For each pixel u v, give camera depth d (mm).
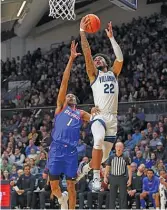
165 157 14367
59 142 7297
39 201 13375
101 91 6805
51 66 23938
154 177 12383
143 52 21938
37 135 17422
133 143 15531
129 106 16891
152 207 12586
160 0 24000
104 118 6742
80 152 14688
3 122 18469
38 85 22766
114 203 11969
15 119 18500
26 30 24797
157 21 23281
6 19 17531
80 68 22375
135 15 24594
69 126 7324
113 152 14695
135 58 21812
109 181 12164
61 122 7379
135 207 12750
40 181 13414
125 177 11914
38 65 24219
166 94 18484
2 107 22469
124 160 11914
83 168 7207
